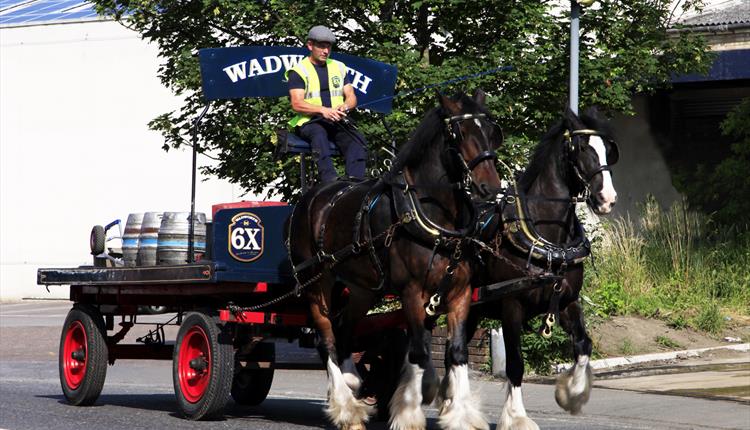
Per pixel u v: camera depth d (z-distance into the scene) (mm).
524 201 9625
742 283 20266
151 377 16703
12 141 36625
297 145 11203
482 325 15484
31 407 12609
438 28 17688
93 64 35719
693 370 15062
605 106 17719
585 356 9750
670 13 19344
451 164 9023
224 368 10875
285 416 11812
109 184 35531
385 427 10961
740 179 24062
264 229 10961
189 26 17828
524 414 9422
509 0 16812
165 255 11852
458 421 8820
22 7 40344
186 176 34469
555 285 9438
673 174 25203
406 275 9172
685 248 20438
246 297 11555
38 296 36375
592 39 17562
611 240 20078
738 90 25047
